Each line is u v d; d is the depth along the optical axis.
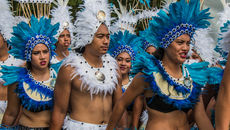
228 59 1.81
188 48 2.52
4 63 3.93
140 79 2.60
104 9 2.95
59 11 5.02
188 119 2.66
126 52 3.97
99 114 2.94
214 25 4.03
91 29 2.87
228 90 1.78
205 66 2.71
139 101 3.58
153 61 2.63
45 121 3.22
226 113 1.78
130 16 4.52
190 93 2.57
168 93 2.52
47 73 3.31
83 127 2.87
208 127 2.59
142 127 3.68
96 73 2.92
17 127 3.28
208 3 4.49
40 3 4.78
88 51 2.95
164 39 2.53
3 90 3.90
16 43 3.21
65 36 4.89
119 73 3.13
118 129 3.09
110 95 3.04
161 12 2.54
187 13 2.49
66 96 2.89
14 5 5.11
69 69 2.87
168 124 2.57
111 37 4.04
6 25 4.09
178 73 2.60
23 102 3.16
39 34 3.20
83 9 3.02
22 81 3.17
